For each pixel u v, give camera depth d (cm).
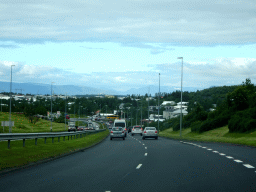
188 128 7431
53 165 1608
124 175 1259
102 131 8038
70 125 8888
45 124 10200
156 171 1366
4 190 962
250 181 1088
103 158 1956
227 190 937
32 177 1219
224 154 2111
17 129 6988
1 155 1758
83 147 2888
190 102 19662
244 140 3669
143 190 957
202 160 1773
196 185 1027
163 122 10725
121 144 3509
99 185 1044
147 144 3462
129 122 17500
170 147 2919
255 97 5647
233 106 5925
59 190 962
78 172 1353
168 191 938
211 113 6512
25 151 2067
